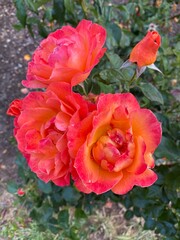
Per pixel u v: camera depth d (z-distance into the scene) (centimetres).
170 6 73
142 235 77
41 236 76
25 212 80
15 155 87
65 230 67
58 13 54
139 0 65
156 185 55
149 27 62
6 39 101
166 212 58
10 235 78
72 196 62
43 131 30
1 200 82
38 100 31
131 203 62
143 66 33
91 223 79
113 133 28
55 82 29
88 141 27
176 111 58
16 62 98
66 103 30
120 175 29
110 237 78
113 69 43
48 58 30
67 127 29
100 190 28
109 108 28
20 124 32
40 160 31
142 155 27
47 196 68
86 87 40
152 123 29
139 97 55
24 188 69
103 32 31
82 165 27
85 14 52
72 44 29
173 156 45
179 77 60
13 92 94
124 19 64
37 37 101
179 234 59
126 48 58
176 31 88
